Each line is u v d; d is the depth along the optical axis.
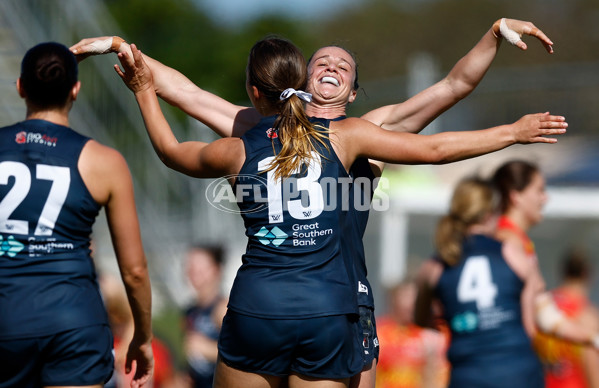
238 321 11.62
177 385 27.30
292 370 11.70
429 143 11.53
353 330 11.80
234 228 47.03
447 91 13.36
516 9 118.00
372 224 40.66
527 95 51.53
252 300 11.51
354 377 12.32
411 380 25.81
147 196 46.16
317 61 13.36
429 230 40.50
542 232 38.72
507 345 18.72
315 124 11.91
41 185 11.56
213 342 24.33
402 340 25.98
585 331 21.36
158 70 14.03
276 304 11.39
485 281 18.97
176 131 47.53
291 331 11.38
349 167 11.95
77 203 11.70
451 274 19.27
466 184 19.58
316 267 11.53
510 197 20.06
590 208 35.53
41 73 11.87
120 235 12.16
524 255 19.38
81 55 13.55
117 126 45.47
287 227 11.55
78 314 11.51
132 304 12.71
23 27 36.38
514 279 19.00
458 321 19.08
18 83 12.09
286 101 11.90
